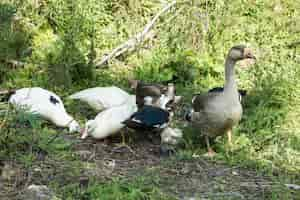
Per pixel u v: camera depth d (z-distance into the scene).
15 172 4.17
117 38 6.66
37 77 6.00
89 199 3.84
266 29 6.80
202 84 6.13
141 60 6.46
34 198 3.82
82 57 6.10
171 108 5.21
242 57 4.57
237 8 6.88
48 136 4.75
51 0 6.57
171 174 4.33
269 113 5.27
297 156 4.75
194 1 6.61
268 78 5.79
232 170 4.45
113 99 5.32
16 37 6.23
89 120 5.16
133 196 3.82
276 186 4.18
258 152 4.78
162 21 6.73
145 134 4.96
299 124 5.30
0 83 5.95
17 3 6.47
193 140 4.89
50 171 4.20
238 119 4.65
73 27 6.27
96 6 6.57
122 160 4.54
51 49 6.25
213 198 3.97
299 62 6.41
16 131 4.56
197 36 6.55
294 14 7.04
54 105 5.13
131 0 6.80
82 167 4.30
